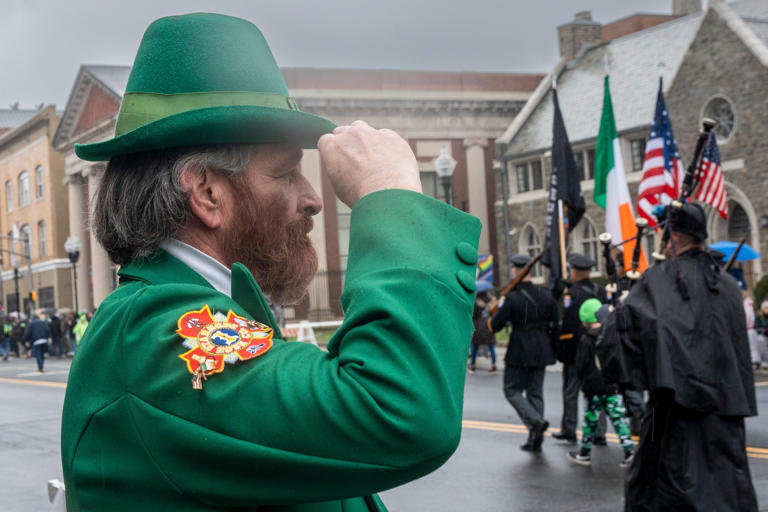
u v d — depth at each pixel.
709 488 3.27
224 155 1.08
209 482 0.93
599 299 8.15
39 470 7.45
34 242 46.84
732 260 4.38
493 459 7.54
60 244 44.19
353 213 1.03
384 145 1.07
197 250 1.10
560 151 11.10
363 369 0.90
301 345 1.00
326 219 31.86
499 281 35.44
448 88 36.09
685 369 3.29
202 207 1.09
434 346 0.92
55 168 44.16
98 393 0.99
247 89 1.11
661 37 32.75
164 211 1.07
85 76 35.22
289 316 31.06
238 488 0.92
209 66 1.10
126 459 0.96
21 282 48.78
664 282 3.45
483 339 15.55
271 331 1.01
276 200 1.12
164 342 0.96
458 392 0.93
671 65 30.64
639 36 34.06
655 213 4.25
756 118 25.39
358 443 0.88
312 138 1.14
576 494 6.18
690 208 3.56
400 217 1.00
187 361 0.94
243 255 1.12
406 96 35.06
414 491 6.41
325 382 0.92
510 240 34.38
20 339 32.03
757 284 20.28
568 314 8.14
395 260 0.96
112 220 1.11
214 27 1.12
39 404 12.98
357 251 1.00
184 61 1.10
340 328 0.96
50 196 44.16
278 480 0.91
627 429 7.10
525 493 6.26
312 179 31.77
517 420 9.76
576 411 8.34
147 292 1.02
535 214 33.47
